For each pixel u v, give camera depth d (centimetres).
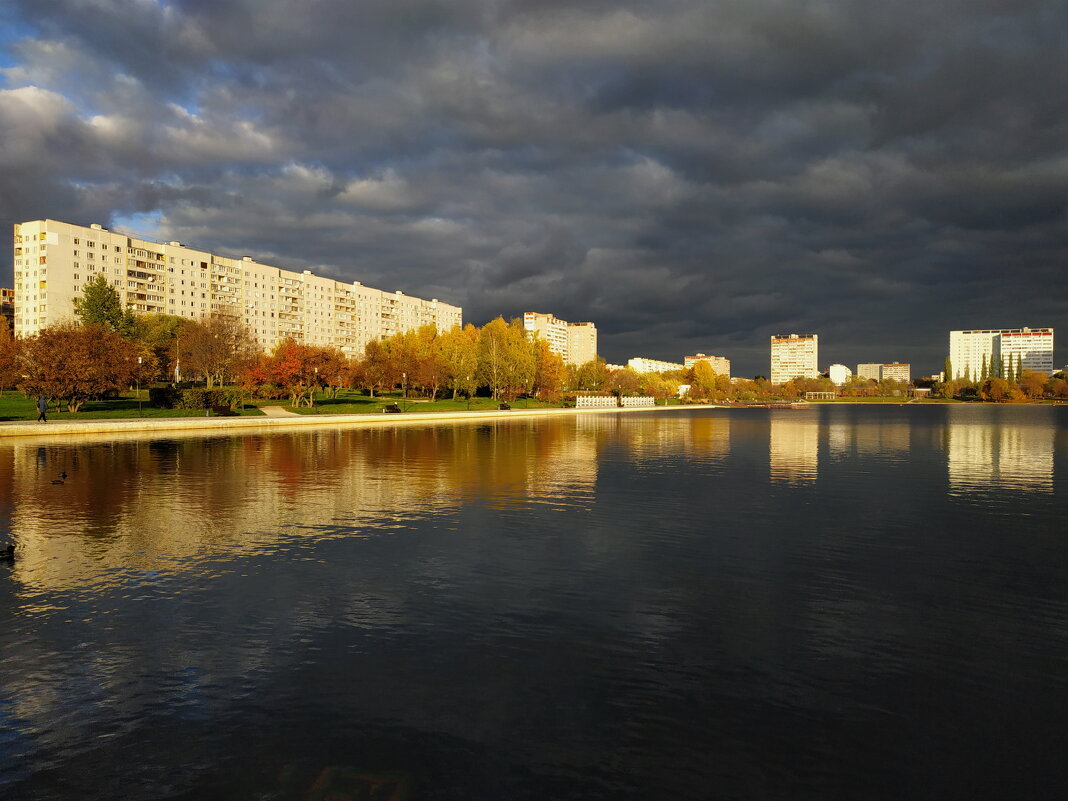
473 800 575
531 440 4559
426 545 1453
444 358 10244
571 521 1728
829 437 5344
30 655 862
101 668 827
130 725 697
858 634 961
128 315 9081
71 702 743
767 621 1009
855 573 1265
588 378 15462
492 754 647
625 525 1683
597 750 657
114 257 11862
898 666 856
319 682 794
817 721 718
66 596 1089
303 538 1509
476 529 1620
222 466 2812
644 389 16012
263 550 1398
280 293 15075
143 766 625
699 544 1488
